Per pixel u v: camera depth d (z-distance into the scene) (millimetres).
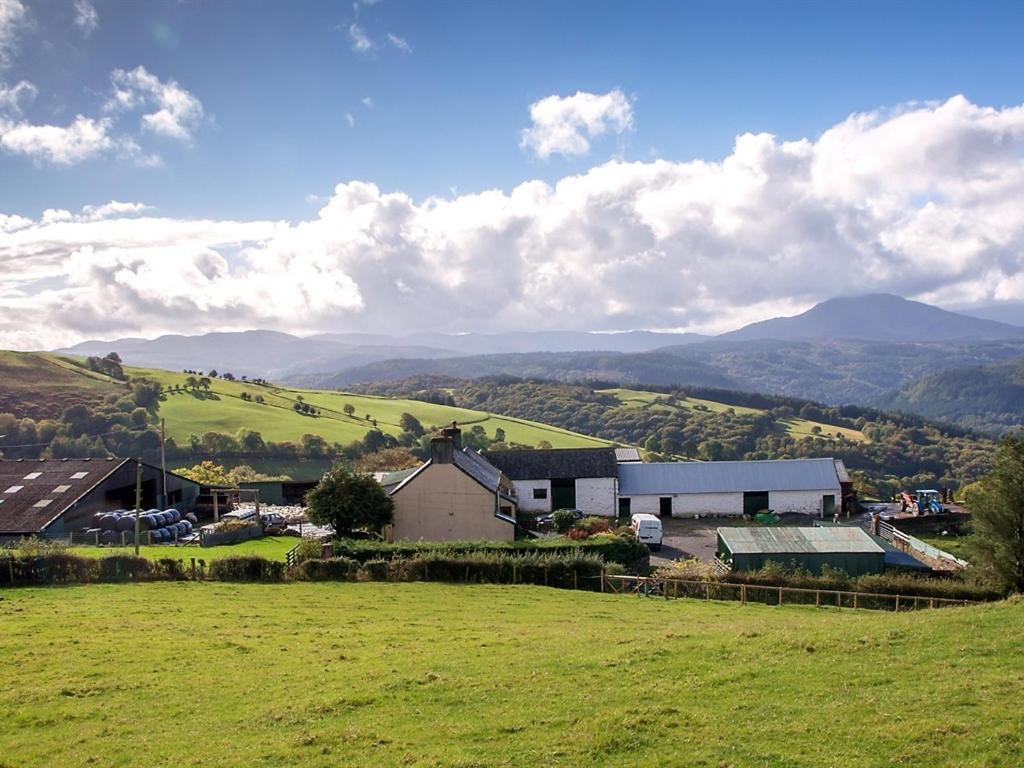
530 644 29234
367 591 43438
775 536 56781
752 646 26016
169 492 81500
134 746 19891
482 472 71438
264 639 31047
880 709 19547
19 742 20391
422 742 19156
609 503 82312
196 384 199000
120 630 32344
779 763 16984
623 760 17547
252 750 19125
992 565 44812
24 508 65438
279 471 141750
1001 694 20094
